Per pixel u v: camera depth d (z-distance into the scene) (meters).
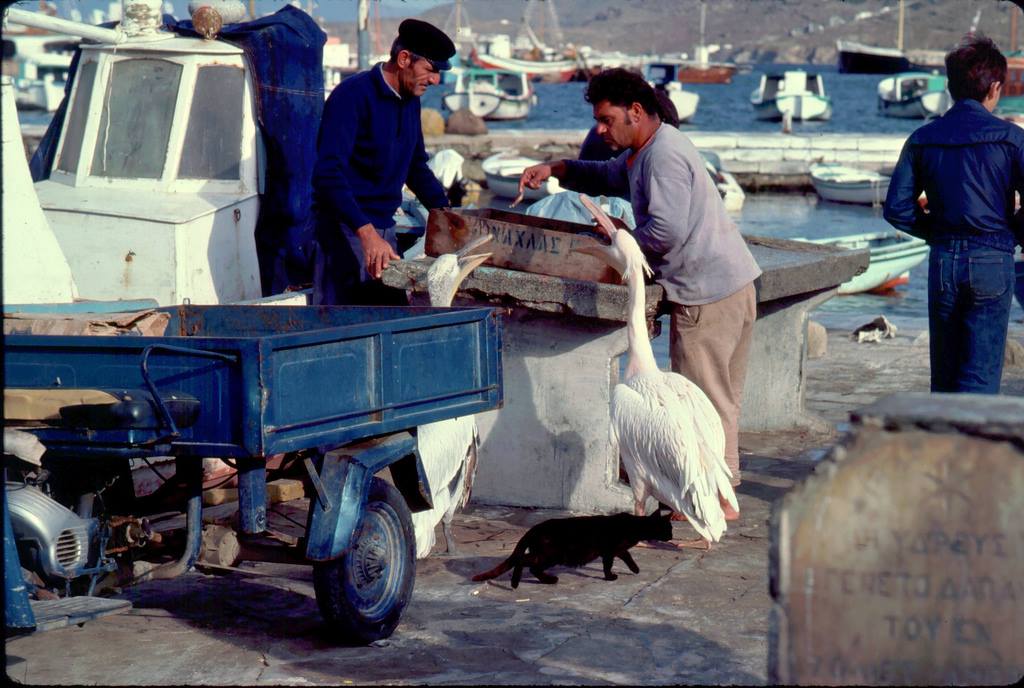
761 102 71.56
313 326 5.43
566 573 5.50
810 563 2.32
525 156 38.34
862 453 2.29
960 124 5.59
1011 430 2.20
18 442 4.04
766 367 8.12
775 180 37.88
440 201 7.12
